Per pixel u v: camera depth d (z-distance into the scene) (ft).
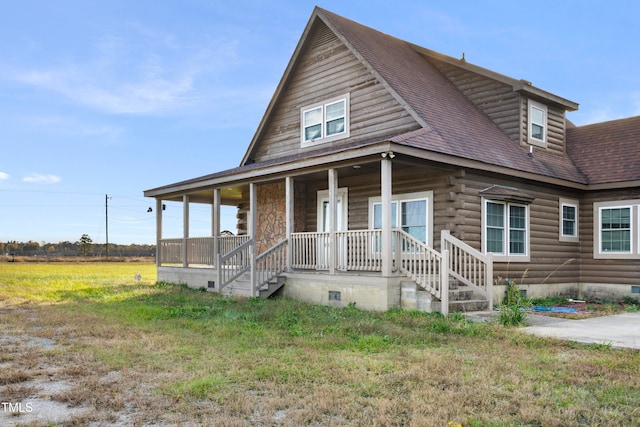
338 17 58.70
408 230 46.96
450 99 54.75
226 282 50.24
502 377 19.66
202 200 70.28
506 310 33.65
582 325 32.60
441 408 16.08
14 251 195.93
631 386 18.70
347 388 18.42
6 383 19.56
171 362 22.52
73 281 71.87
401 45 64.44
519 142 54.29
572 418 15.39
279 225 57.98
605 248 54.39
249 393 18.02
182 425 14.93
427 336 27.94
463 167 42.73
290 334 28.94
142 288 58.44
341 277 41.73
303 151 57.98
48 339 28.17
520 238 49.03
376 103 50.55
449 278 41.93
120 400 16.93
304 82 58.90
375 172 49.83
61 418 15.64
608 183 53.31
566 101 59.36
